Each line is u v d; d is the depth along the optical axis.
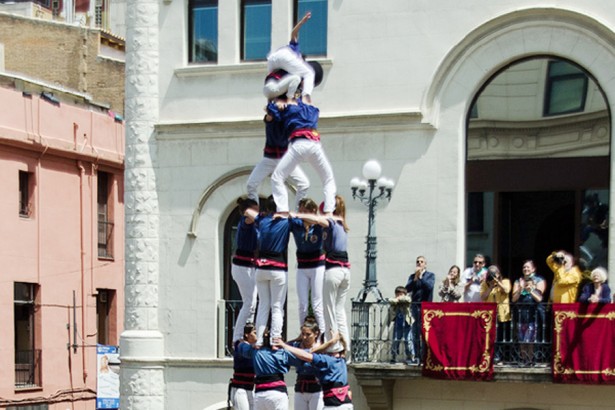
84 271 43.78
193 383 29.38
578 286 26.14
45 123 42.19
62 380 42.53
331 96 28.83
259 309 20.66
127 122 30.14
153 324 29.78
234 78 29.53
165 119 29.98
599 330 25.73
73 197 43.53
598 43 27.06
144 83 30.00
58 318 42.50
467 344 26.42
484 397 27.17
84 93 47.16
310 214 20.33
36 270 41.66
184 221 29.69
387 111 28.28
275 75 20.80
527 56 27.72
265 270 20.44
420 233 28.08
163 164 29.86
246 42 29.69
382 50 28.48
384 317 27.70
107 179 45.62
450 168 27.95
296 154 20.39
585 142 27.38
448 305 26.61
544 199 27.67
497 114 27.97
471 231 28.06
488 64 27.81
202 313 29.52
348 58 28.73
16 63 47.94
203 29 30.00
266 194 28.98
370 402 27.45
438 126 28.06
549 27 27.38
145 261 29.81
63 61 47.69
